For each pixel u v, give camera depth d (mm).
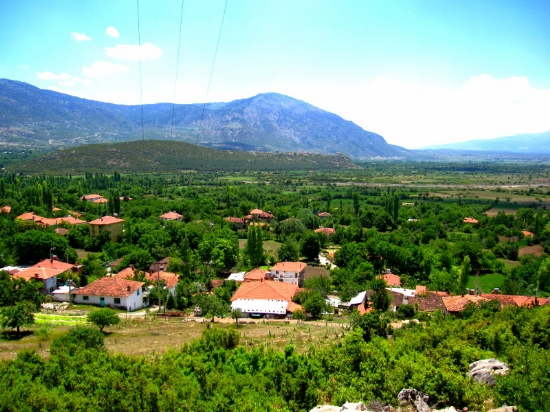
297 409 27531
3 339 45938
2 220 100875
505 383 25172
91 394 28422
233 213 157375
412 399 26125
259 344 45125
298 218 146625
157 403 26703
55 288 73438
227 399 26672
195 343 39906
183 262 89000
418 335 39969
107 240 103188
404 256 99188
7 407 24922
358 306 68375
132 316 61156
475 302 61125
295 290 73625
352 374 31750
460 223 157375
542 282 84562
